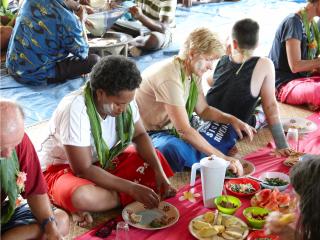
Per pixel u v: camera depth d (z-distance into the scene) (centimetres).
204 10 765
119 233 212
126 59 221
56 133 241
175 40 600
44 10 430
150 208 235
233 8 781
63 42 439
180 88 273
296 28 379
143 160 262
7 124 170
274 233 200
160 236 220
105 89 219
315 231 150
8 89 440
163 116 291
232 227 217
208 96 323
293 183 157
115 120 246
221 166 233
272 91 303
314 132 330
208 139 298
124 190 235
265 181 260
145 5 543
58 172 247
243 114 316
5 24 548
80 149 233
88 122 234
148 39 539
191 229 220
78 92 238
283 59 398
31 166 199
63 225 218
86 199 234
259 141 337
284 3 819
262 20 702
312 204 149
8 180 190
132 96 222
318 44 397
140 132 260
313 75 404
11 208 194
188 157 286
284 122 343
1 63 506
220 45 263
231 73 310
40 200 204
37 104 407
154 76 278
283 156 295
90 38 529
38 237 204
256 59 303
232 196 242
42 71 446
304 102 389
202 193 248
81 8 450
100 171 238
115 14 521
